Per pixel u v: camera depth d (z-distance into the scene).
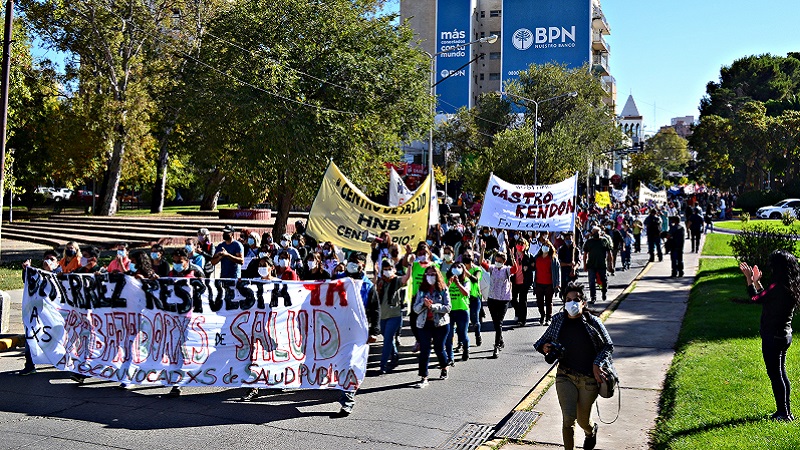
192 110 25.72
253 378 9.12
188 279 9.46
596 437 7.32
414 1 89.69
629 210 36.44
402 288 10.80
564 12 86.12
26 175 46.78
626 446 7.13
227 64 25.50
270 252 14.68
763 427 6.91
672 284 20.25
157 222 34.97
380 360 11.53
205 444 7.23
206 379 9.23
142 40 38.03
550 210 17.97
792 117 64.12
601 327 6.39
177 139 29.23
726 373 9.11
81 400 8.95
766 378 8.75
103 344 9.79
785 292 7.29
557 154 40.91
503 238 18.52
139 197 72.44
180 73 28.58
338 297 9.02
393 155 29.17
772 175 73.81
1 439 7.27
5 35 15.82
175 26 38.38
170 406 8.73
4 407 8.54
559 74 57.88
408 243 14.16
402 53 28.42
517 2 87.38
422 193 14.23
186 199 69.75
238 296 9.34
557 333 6.46
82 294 10.00
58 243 30.19
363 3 28.34
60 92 42.06
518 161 40.28
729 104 81.19
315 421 8.16
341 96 26.22
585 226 29.12
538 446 7.23
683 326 13.47
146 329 9.57
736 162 71.88
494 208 18.42
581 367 6.39
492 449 7.12
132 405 8.75
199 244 15.95
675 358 10.74
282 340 9.17
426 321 9.87
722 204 57.19
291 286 9.17
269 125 24.61
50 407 8.59
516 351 12.30
